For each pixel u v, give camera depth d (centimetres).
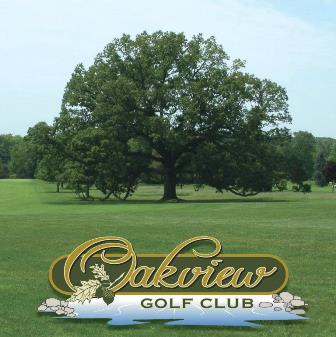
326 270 1466
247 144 6191
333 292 1226
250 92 6241
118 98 5994
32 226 2561
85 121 6400
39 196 7600
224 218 3088
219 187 6412
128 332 951
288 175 6419
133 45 6291
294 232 2238
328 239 2017
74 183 6322
